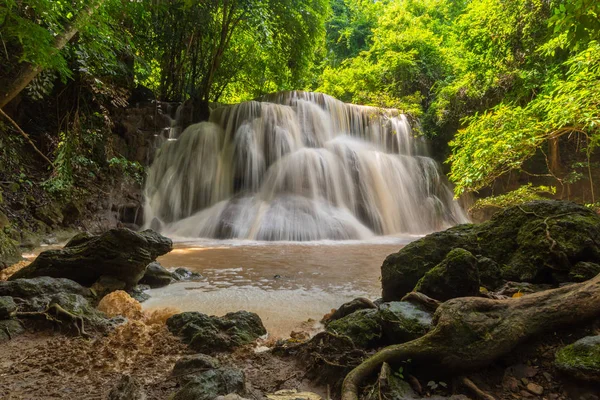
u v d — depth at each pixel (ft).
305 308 14.58
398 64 75.72
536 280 11.69
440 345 7.50
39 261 15.94
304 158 49.37
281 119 54.03
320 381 8.29
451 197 58.13
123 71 43.01
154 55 58.70
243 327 11.51
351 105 62.80
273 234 38.91
